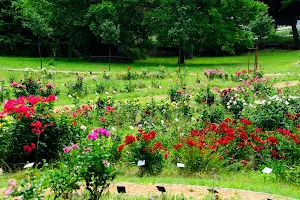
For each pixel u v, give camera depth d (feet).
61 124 26.07
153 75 66.54
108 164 16.67
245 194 19.97
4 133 25.34
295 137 26.89
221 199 18.76
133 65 98.07
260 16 122.21
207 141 26.68
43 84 53.21
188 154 24.76
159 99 48.91
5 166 24.79
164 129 31.27
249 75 63.93
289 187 22.36
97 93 51.72
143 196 18.69
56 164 24.29
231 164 25.45
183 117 36.55
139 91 54.39
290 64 91.66
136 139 25.67
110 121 35.37
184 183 21.48
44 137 25.58
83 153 16.66
